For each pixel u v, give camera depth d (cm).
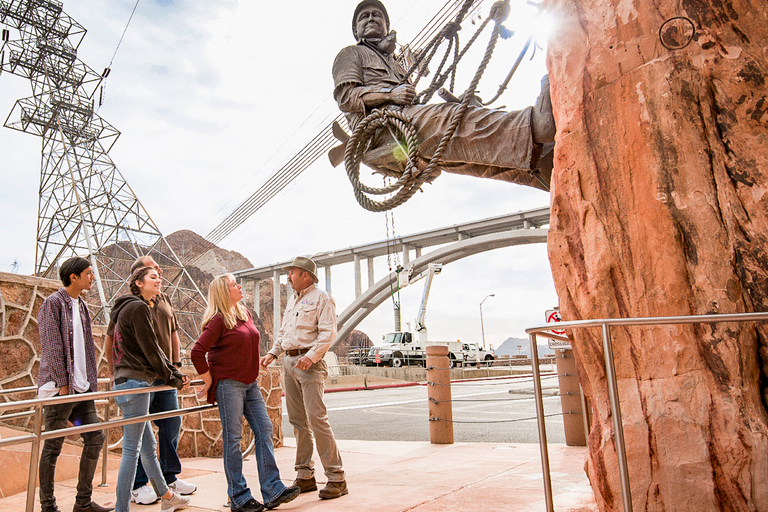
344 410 1263
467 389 1939
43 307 350
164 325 414
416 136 401
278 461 570
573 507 309
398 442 673
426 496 365
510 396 1434
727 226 210
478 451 569
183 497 392
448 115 385
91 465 351
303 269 415
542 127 339
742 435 194
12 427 488
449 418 643
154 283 389
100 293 2892
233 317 364
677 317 183
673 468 204
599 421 236
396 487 402
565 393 588
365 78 457
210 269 10725
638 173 229
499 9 357
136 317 346
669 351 215
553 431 769
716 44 219
